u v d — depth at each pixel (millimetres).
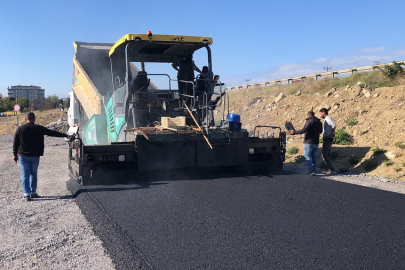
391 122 10719
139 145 7852
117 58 10141
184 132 8086
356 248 4426
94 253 4531
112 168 7926
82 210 6215
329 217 5551
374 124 11211
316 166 9430
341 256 4211
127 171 7984
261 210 5934
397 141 9758
